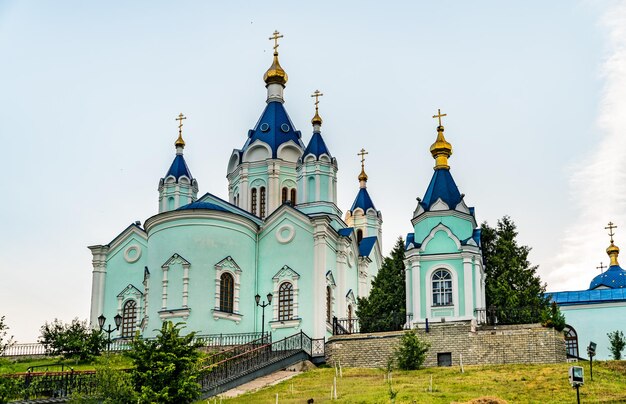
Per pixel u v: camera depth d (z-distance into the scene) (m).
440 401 33.19
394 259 57.53
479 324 48.44
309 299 54.34
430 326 46.12
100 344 48.50
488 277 57.53
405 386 36.94
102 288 58.94
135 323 57.25
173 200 65.12
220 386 38.50
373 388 36.81
